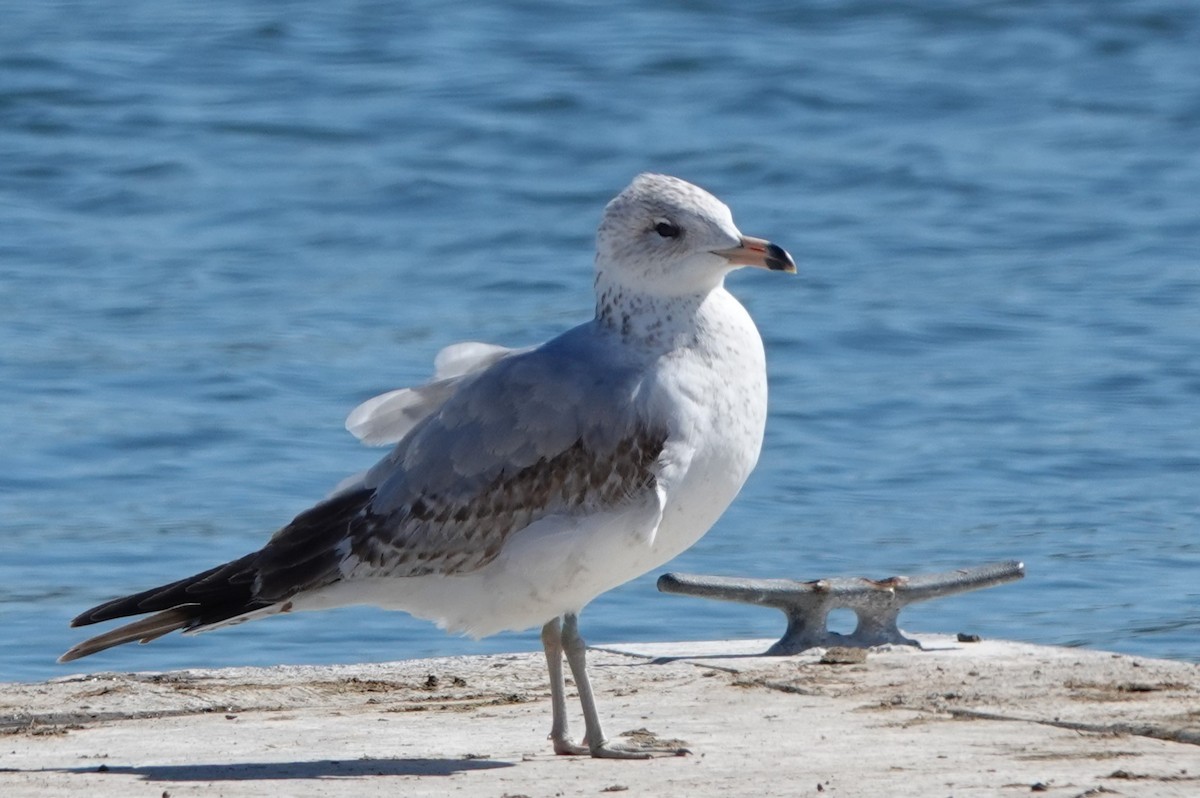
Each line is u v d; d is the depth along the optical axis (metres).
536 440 7.82
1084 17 41.44
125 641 7.94
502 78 36.06
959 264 25.69
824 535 15.07
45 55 36.06
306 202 28.92
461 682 9.76
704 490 7.99
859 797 6.88
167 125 32.78
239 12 40.44
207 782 7.35
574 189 29.86
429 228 27.81
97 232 27.28
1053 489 16.44
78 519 15.61
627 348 8.00
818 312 22.97
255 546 14.75
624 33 39.31
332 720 8.80
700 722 8.52
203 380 19.89
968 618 13.08
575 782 7.31
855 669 9.66
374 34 38.97
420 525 7.85
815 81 36.62
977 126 34.53
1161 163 31.89
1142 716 8.23
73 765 7.76
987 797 6.82
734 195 30.02
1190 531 15.12
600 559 7.82
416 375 20.05
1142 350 21.06
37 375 20.06
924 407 19.06
